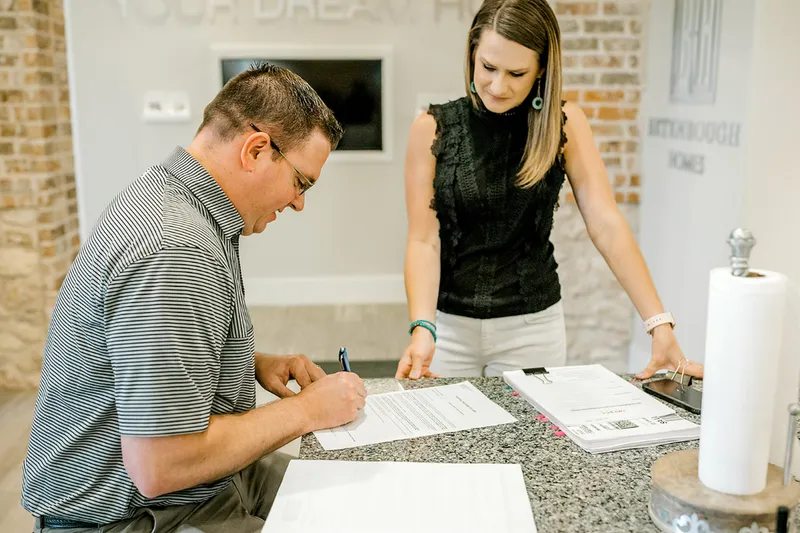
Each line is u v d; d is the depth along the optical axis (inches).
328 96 181.9
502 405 55.0
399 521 39.2
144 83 177.5
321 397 50.6
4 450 117.3
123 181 181.6
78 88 176.6
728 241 37.2
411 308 73.5
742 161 109.7
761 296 34.8
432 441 48.8
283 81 49.2
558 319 80.7
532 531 38.1
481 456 46.6
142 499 46.4
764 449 36.5
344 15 177.6
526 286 76.9
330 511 40.2
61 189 145.0
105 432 45.6
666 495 37.6
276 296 196.1
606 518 39.4
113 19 173.9
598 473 44.3
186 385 42.0
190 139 180.7
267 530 38.4
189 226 44.1
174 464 42.3
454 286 77.7
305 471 44.5
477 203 73.5
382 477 43.8
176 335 41.5
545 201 74.7
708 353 37.3
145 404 41.2
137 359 41.2
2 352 142.7
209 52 177.0
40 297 141.6
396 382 60.6
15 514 97.6
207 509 48.6
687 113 128.0
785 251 111.2
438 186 73.6
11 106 134.3
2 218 138.3
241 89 48.3
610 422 49.9
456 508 40.3
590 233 76.0
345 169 189.5
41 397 47.7
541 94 70.2
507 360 79.0
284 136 48.7
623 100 145.4
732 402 36.2
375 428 51.0
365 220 193.5
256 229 52.4
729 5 112.8
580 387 56.9
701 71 122.6
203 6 175.0
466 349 79.0
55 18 142.6
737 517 35.7
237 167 48.4
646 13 141.9
